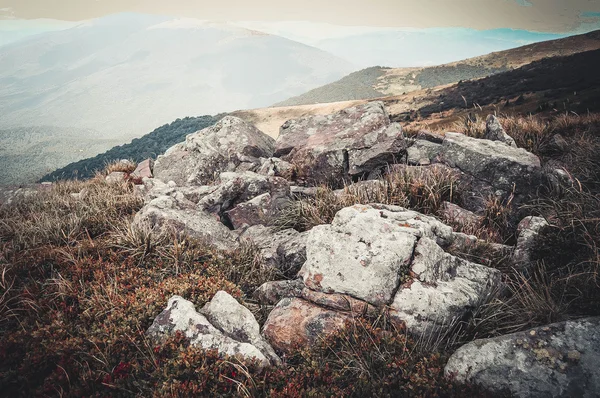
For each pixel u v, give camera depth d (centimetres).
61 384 356
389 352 354
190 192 902
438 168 754
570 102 4978
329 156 909
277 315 438
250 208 793
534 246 494
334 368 365
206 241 647
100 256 576
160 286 484
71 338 391
